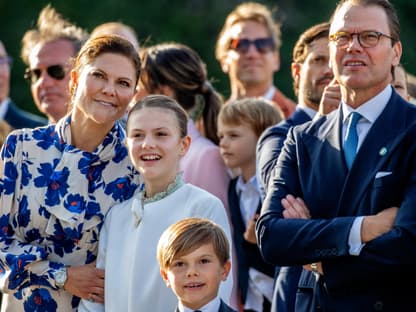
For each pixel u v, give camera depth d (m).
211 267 7.20
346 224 6.84
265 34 12.09
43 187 8.05
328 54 8.66
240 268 9.12
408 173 6.90
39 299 8.05
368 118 7.12
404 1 24.22
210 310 7.21
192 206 7.70
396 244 6.72
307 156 7.32
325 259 6.89
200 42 23.39
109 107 7.90
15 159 8.12
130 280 7.67
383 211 6.86
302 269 7.75
